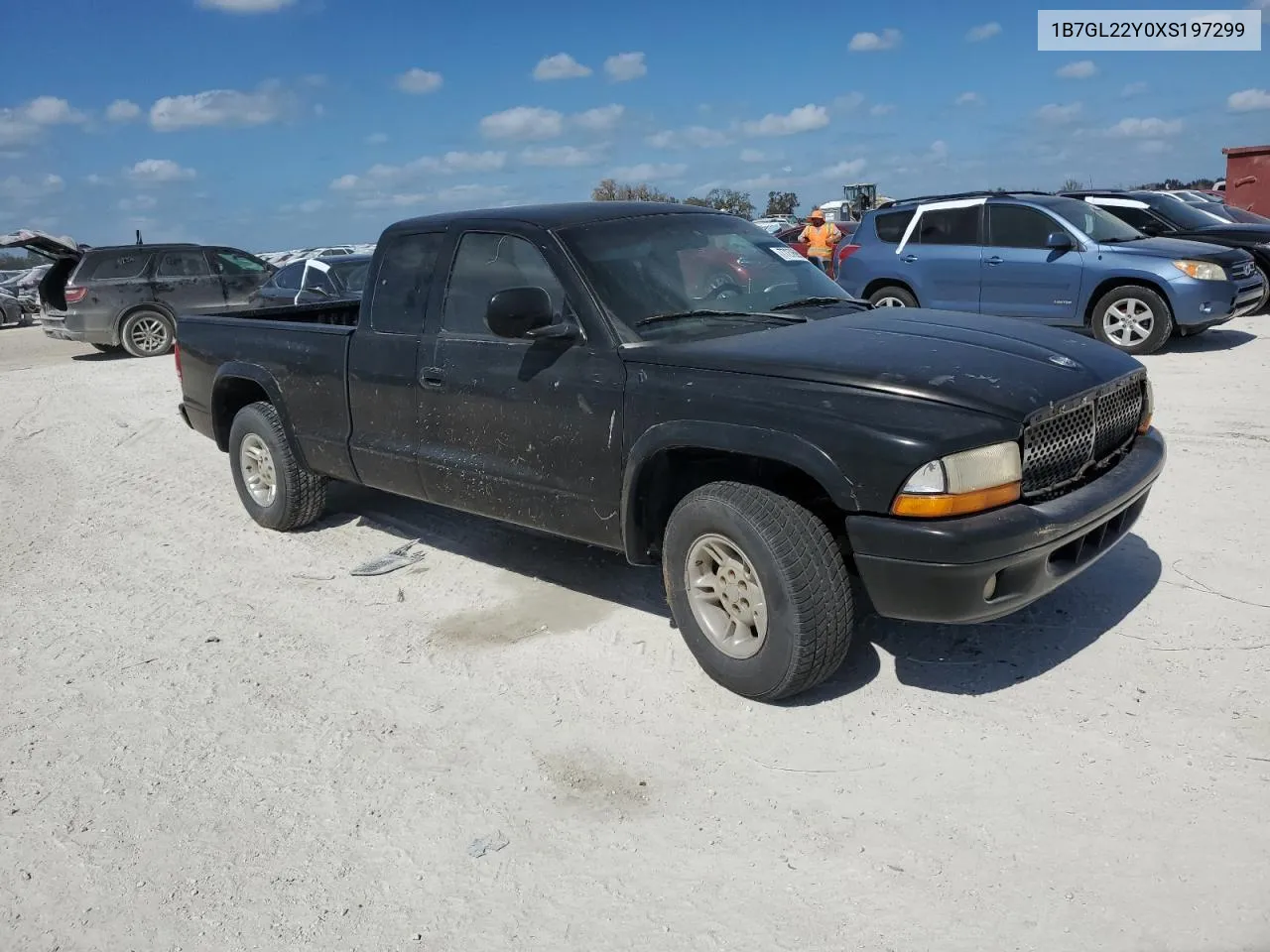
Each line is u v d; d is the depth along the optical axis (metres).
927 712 3.71
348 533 6.35
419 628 4.84
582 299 4.25
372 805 3.43
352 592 5.36
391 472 5.25
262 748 3.85
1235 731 3.42
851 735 3.61
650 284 4.36
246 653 4.70
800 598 3.56
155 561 6.12
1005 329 4.19
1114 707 3.63
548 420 4.33
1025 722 3.59
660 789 3.40
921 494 3.30
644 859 3.06
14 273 30.53
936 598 3.39
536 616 4.86
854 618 4.48
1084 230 10.98
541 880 3.01
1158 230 13.27
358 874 3.09
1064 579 3.62
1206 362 10.09
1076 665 3.94
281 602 5.30
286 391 5.92
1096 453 3.82
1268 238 12.80
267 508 6.37
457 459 4.81
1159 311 10.52
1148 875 2.80
